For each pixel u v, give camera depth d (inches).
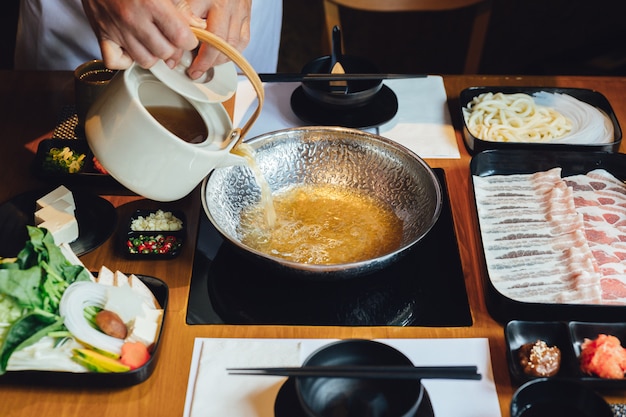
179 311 36.2
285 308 36.5
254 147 41.1
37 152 42.9
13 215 39.8
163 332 34.8
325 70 48.8
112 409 32.7
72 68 52.7
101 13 32.8
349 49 88.4
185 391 33.4
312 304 36.6
